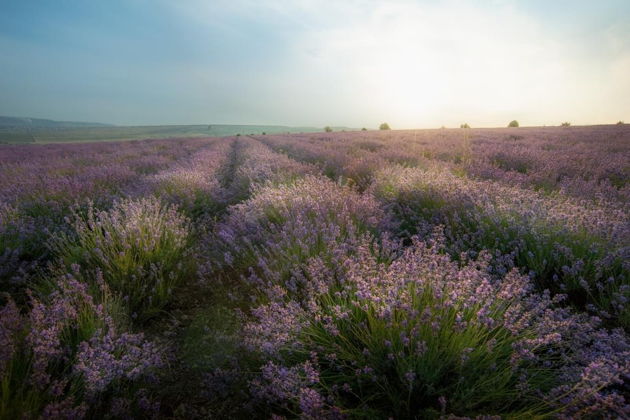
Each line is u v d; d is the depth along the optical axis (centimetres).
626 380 184
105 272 318
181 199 590
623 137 1584
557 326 197
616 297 248
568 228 317
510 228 347
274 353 204
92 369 184
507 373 178
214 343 245
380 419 170
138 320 283
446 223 409
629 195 465
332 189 530
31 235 409
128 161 1250
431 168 708
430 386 174
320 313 225
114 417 179
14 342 191
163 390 206
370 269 260
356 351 206
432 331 191
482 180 632
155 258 352
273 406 191
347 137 2461
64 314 220
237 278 352
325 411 162
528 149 1085
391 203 513
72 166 1077
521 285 232
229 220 491
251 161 1185
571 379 170
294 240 353
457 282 231
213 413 189
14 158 1544
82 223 388
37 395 165
